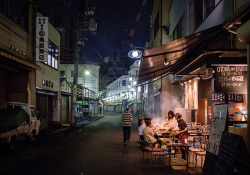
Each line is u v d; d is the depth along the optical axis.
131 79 38.75
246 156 4.00
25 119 9.52
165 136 8.56
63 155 8.01
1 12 10.92
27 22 13.92
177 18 16.55
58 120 19.41
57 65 19.67
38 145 10.16
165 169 6.19
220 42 7.27
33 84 14.20
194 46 6.21
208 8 9.87
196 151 6.45
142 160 7.29
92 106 46.59
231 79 7.35
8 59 10.95
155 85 27.53
